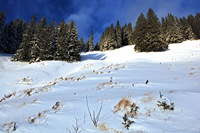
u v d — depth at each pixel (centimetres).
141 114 315
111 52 4588
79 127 270
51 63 2258
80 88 701
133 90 529
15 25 4244
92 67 1864
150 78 798
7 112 393
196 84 570
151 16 3416
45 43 2859
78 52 3256
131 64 1548
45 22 3481
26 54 3139
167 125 259
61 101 464
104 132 248
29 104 465
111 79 862
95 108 371
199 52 2125
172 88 534
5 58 3109
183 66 1150
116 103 391
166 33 4862
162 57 2119
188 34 5341
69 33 3294
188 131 232
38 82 1317
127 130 251
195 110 302
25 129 265
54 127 274
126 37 6862
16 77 1370
